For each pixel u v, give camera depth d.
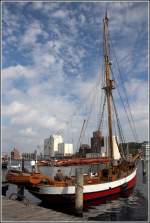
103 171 34.34
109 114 39.62
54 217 15.16
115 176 33.75
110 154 38.28
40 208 17.33
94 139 40.72
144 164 62.16
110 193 31.78
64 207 27.22
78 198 24.28
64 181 27.17
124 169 39.50
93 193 29.53
